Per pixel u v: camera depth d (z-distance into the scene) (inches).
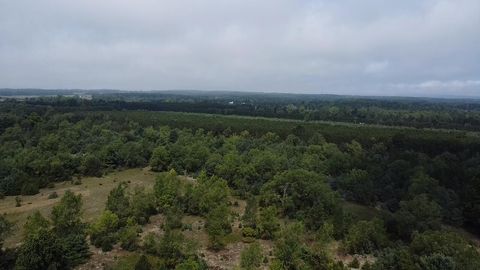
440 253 2222.0
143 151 5152.6
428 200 3198.8
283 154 4530.0
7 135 5354.3
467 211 3294.8
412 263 2197.3
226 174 4047.7
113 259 2427.4
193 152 4739.2
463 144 4901.6
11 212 3329.2
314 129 6510.8
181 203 3371.1
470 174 3818.9
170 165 4756.4
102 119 7012.8
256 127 6574.8
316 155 4534.9
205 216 3198.8
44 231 2218.3
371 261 2571.4
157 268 2263.8
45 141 5036.9
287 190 3432.6
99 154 4845.0
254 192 3794.3
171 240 2454.5
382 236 2778.1
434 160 4197.8
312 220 3014.3
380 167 4101.9
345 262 2556.6
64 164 4537.4
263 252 2615.7
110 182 4350.4
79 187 4138.8
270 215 2920.8
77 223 2709.2
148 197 3275.1
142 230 2908.5
